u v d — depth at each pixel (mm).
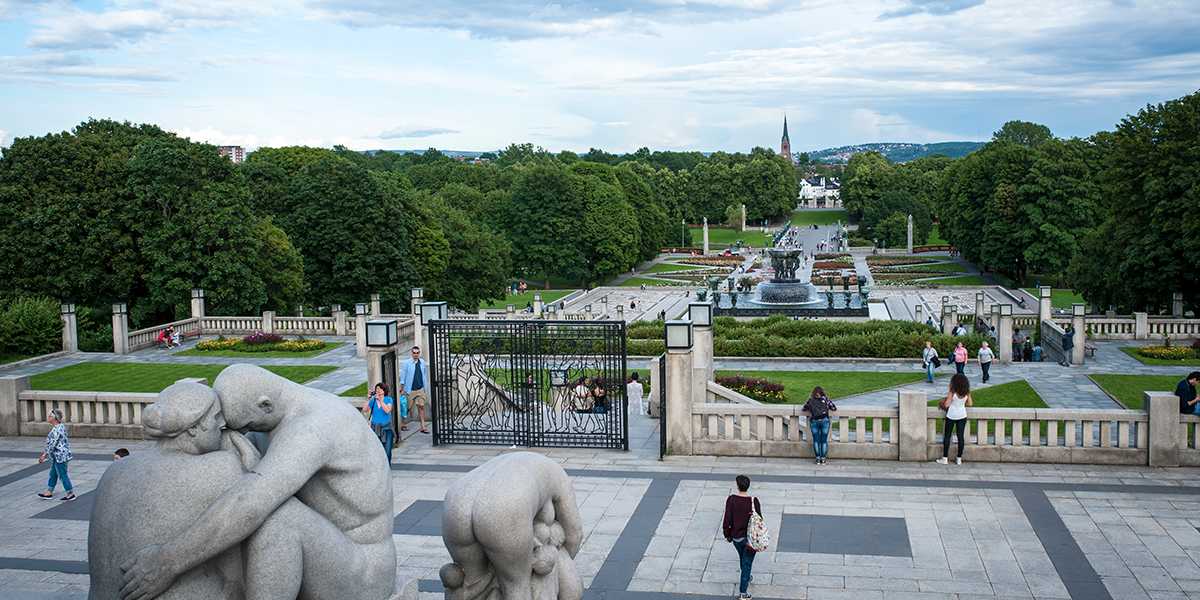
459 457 24422
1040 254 101125
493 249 90438
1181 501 19781
